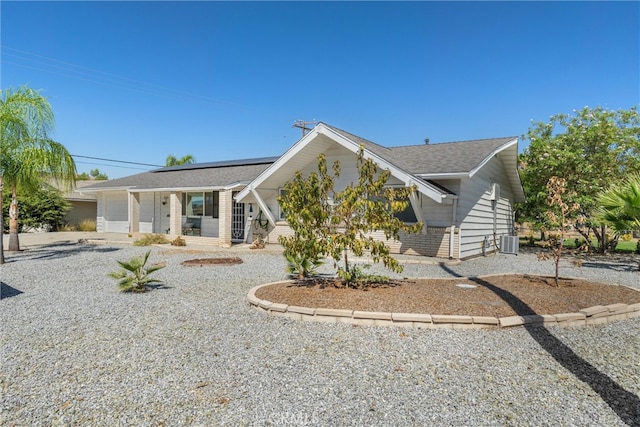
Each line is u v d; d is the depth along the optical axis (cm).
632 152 1527
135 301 646
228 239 1512
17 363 390
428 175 1113
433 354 414
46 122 1124
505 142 1329
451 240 1159
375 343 446
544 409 301
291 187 671
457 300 585
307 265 780
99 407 304
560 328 505
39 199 2305
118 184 2138
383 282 725
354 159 1308
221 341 453
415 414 293
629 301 598
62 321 534
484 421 284
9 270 972
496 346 438
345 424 280
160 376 360
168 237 1683
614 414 294
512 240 1475
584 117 1596
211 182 1664
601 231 1515
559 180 725
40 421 284
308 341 453
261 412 296
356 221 648
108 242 1667
